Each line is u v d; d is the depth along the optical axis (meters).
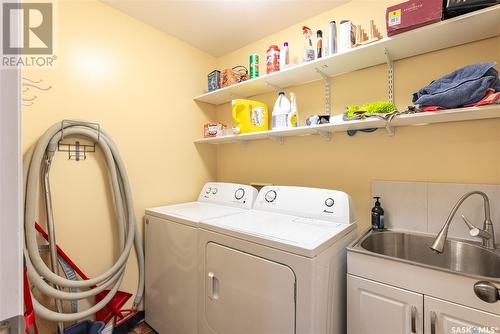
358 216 1.71
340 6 1.78
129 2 1.76
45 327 1.46
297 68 1.71
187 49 2.34
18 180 0.36
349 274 1.21
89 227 1.68
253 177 2.34
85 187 1.67
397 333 1.07
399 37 1.29
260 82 1.99
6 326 0.35
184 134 2.32
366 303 1.16
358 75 1.73
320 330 1.09
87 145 1.68
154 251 1.82
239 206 1.93
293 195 1.69
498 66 1.26
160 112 2.12
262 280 1.17
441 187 1.41
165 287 1.71
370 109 1.37
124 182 1.78
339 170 1.81
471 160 1.33
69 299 1.43
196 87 2.42
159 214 1.78
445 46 1.39
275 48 1.90
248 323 1.21
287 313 1.08
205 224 1.44
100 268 1.73
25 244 1.31
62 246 1.56
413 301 1.04
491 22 1.15
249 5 1.79
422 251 1.41
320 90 1.90
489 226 1.18
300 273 1.05
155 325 1.80
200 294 1.46
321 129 1.67
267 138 2.23
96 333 1.48
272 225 1.39
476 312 0.91
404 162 1.54
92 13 1.71
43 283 1.34
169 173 2.19
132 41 1.93
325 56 1.57
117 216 1.75
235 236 1.29
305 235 1.21
